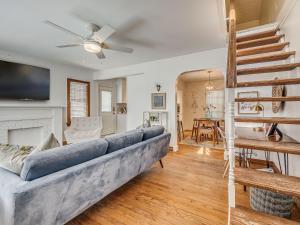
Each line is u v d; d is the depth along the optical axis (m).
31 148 1.60
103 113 6.67
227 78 1.33
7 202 1.13
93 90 6.18
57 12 2.38
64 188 1.37
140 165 2.47
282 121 1.50
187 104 8.33
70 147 1.54
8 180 1.25
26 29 2.88
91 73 6.11
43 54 4.21
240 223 1.14
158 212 1.88
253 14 4.21
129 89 5.45
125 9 2.33
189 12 2.41
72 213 1.51
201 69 4.11
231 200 1.34
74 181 1.44
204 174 2.94
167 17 2.54
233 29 1.52
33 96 4.34
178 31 2.99
